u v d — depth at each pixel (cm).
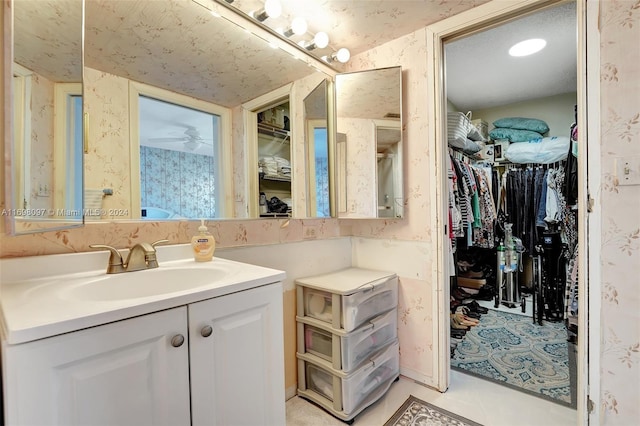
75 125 88
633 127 115
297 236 175
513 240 304
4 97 72
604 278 121
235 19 139
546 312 271
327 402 152
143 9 113
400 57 181
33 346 54
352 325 147
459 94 304
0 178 80
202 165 130
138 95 112
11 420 53
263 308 93
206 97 132
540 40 204
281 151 165
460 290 318
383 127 184
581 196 126
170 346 71
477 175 300
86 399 60
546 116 314
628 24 115
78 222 87
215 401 80
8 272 84
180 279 106
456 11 156
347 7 151
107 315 62
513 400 157
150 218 114
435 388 169
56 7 84
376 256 198
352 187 193
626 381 117
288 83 167
